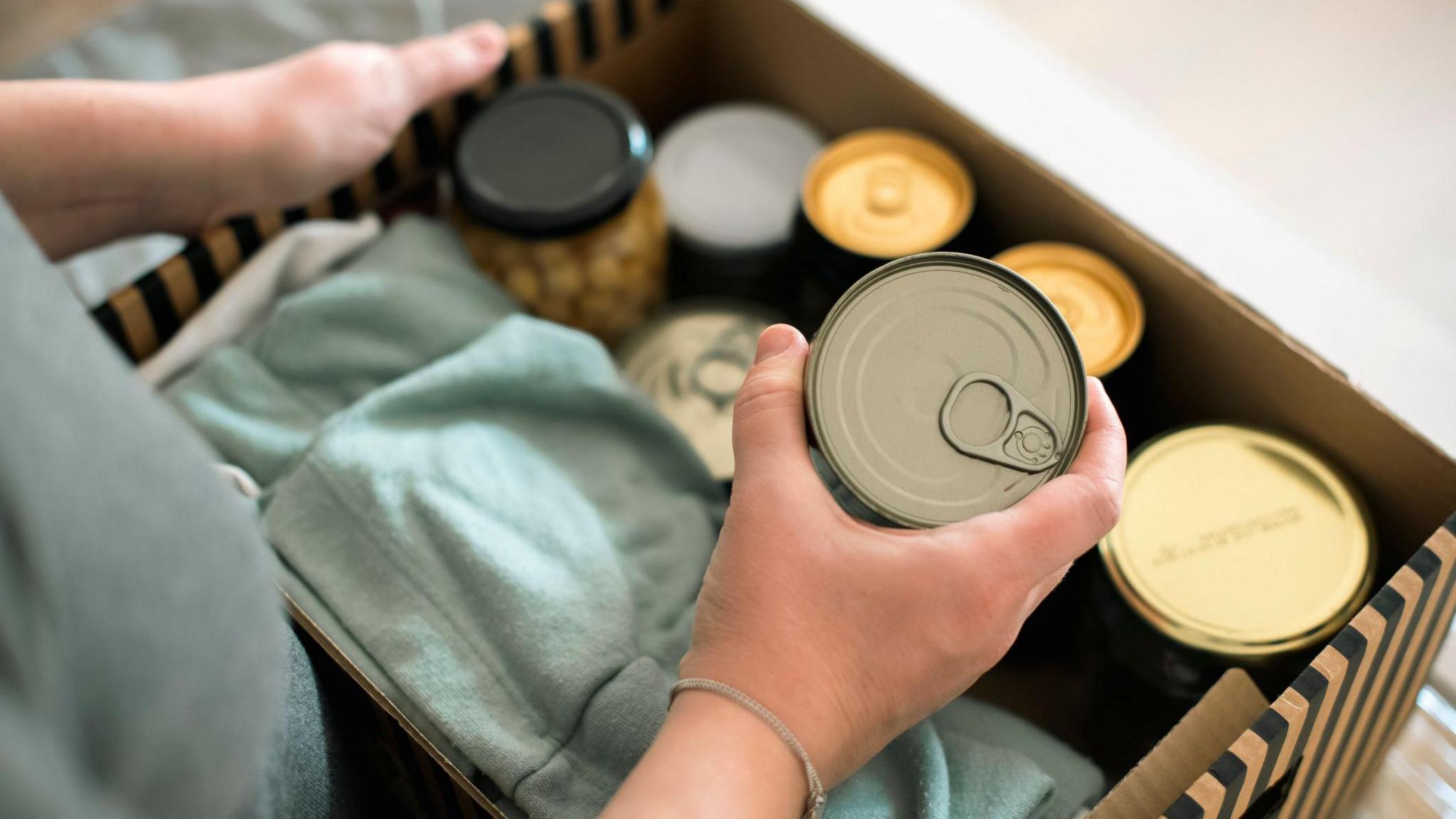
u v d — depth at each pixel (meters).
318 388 0.62
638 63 0.81
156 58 0.91
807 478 0.40
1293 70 0.90
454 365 0.58
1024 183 0.67
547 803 0.47
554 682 0.48
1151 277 0.62
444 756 0.45
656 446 0.61
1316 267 0.80
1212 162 0.86
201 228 0.65
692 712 0.38
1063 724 0.60
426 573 0.52
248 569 0.27
